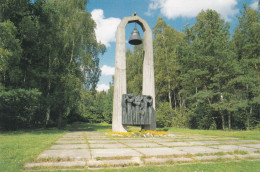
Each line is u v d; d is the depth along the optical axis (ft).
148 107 45.96
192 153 18.81
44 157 15.97
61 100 65.05
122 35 49.19
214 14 77.92
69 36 69.21
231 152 19.74
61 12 72.18
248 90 64.03
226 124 72.33
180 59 79.61
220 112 66.69
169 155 17.75
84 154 17.79
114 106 46.01
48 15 63.57
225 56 63.82
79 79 68.90
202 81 74.33
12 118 54.80
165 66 90.07
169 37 98.43
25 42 58.95
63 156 16.58
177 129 65.57
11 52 45.96
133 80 107.34
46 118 72.59
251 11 70.44
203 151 20.24
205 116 70.74
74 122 144.25
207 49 67.87
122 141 29.71
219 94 67.62
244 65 64.18
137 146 23.76
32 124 70.95
